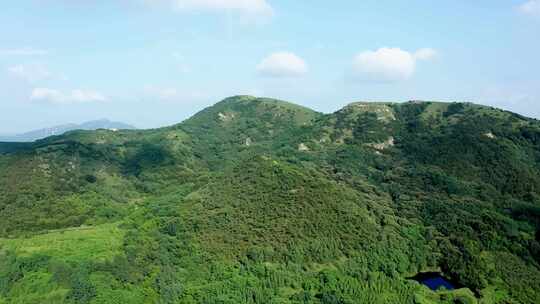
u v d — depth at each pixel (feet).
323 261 487.61
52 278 445.78
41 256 479.82
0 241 542.98
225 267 463.83
